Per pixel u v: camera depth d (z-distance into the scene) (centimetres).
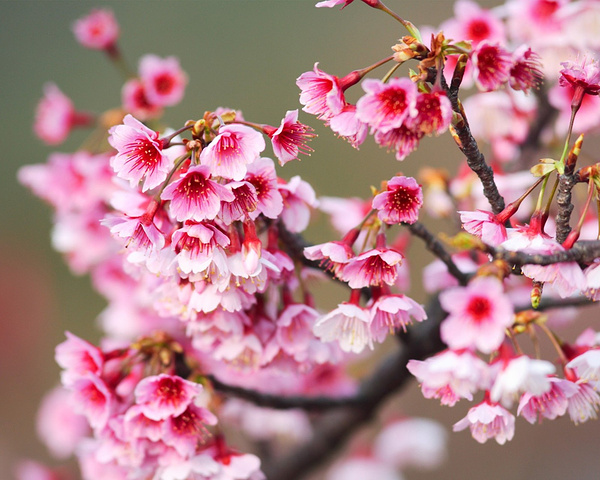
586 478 244
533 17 169
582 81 154
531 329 154
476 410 154
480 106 173
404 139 153
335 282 161
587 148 208
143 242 155
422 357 168
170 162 154
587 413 155
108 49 178
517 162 174
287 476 176
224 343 160
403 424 185
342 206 169
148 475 161
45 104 180
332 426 174
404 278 167
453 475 247
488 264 152
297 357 160
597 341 155
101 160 174
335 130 154
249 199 155
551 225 167
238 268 155
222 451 160
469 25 169
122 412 160
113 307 177
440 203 172
